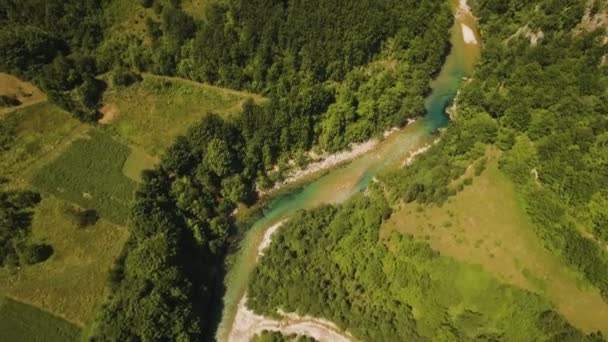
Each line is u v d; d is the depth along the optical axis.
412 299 106.25
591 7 128.25
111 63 131.38
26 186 112.81
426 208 113.88
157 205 114.94
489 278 101.88
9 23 127.81
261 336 112.31
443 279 104.44
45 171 115.81
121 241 111.38
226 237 126.25
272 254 120.56
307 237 121.00
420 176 122.00
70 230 110.06
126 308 102.00
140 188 115.50
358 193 130.12
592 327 95.56
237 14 131.62
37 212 110.62
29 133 120.00
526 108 118.62
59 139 121.12
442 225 110.00
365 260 112.88
